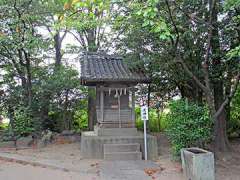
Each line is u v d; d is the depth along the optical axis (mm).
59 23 10617
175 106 10172
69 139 15852
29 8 14484
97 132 12312
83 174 9367
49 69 17672
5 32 14594
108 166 10203
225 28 10719
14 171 9711
